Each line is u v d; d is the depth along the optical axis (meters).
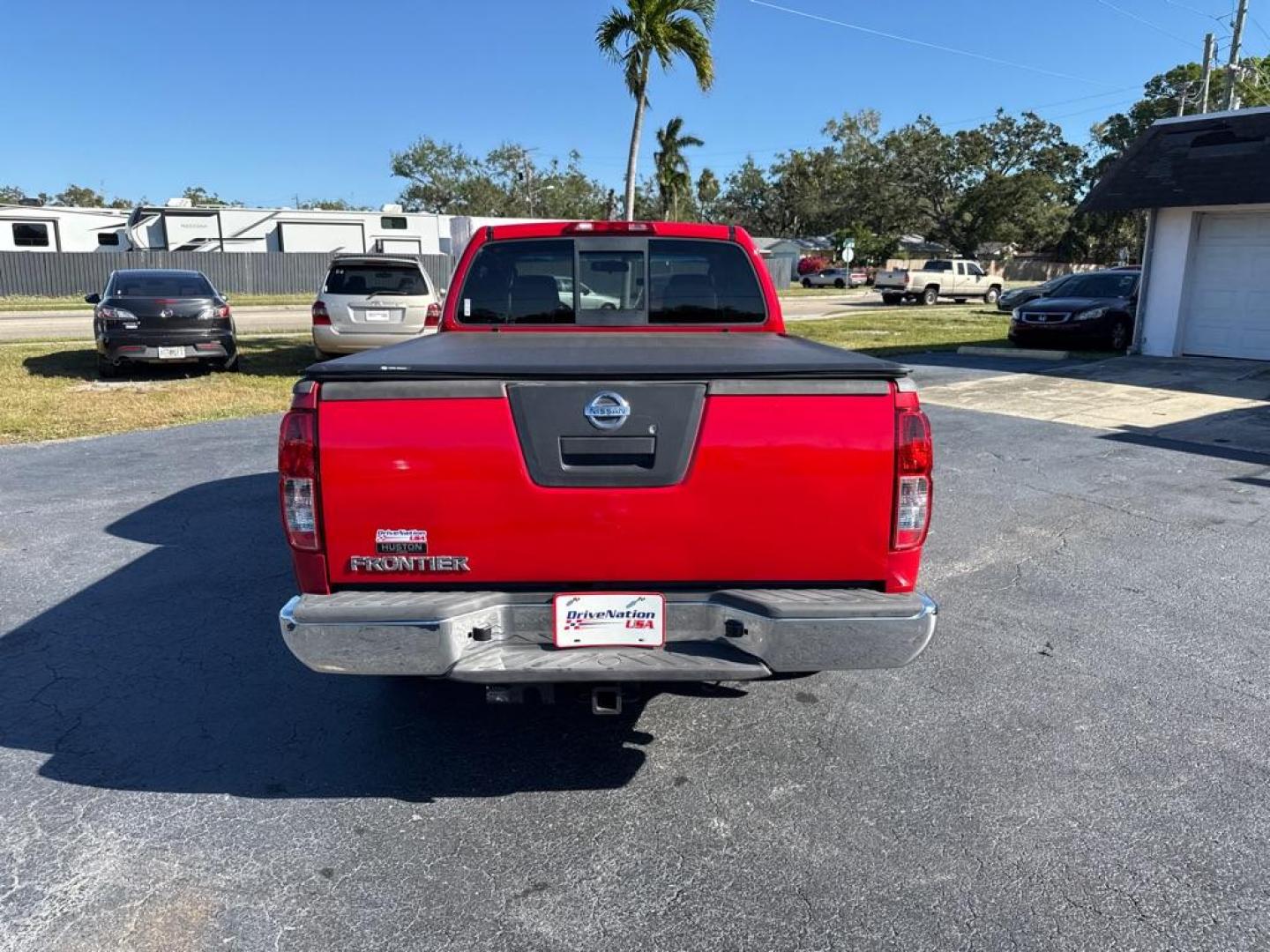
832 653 2.74
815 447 2.75
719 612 2.80
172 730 3.51
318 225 39.50
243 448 8.42
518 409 2.72
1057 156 59.91
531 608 2.80
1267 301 14.70
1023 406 10.71
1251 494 6.98
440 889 2.62
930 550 5.64
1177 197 14.87
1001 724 3.56
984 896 2.60
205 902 2.56
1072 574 5.24
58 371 13.09
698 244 4.45
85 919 2.48
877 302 36.38
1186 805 3.03
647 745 3.42
